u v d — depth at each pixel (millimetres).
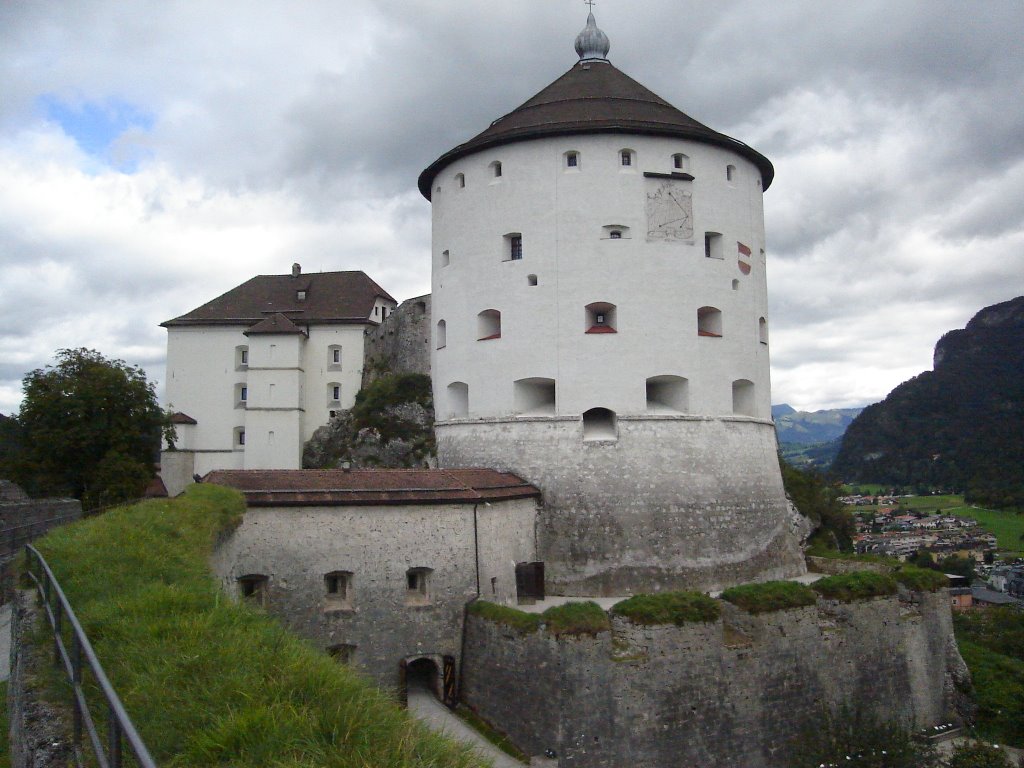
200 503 19328
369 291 52406
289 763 6160
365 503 23438
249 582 22266
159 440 45188
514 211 31609
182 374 50938
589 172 30969
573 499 29250
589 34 37562
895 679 25578
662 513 29078
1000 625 48312
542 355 30562
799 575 32219
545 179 31250
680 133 31219
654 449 29703
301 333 48375
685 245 31156
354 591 23062
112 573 12523
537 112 32906
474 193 32812
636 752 21062
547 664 21078
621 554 28594
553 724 20672
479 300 32219
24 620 10961
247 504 21766
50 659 9055
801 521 41219
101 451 40031
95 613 10070
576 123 30875
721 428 30828
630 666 21391
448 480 26250
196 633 9273
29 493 38969
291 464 47281
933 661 26672
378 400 43375
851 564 33000
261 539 22000
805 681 23750
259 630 9641
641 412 29938
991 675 28625
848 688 24594
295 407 47719
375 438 42156
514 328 31141
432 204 36375
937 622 27016
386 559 23594
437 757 6746
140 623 9625
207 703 7344
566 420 30016
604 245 30609
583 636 21109
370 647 22984
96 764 6484
